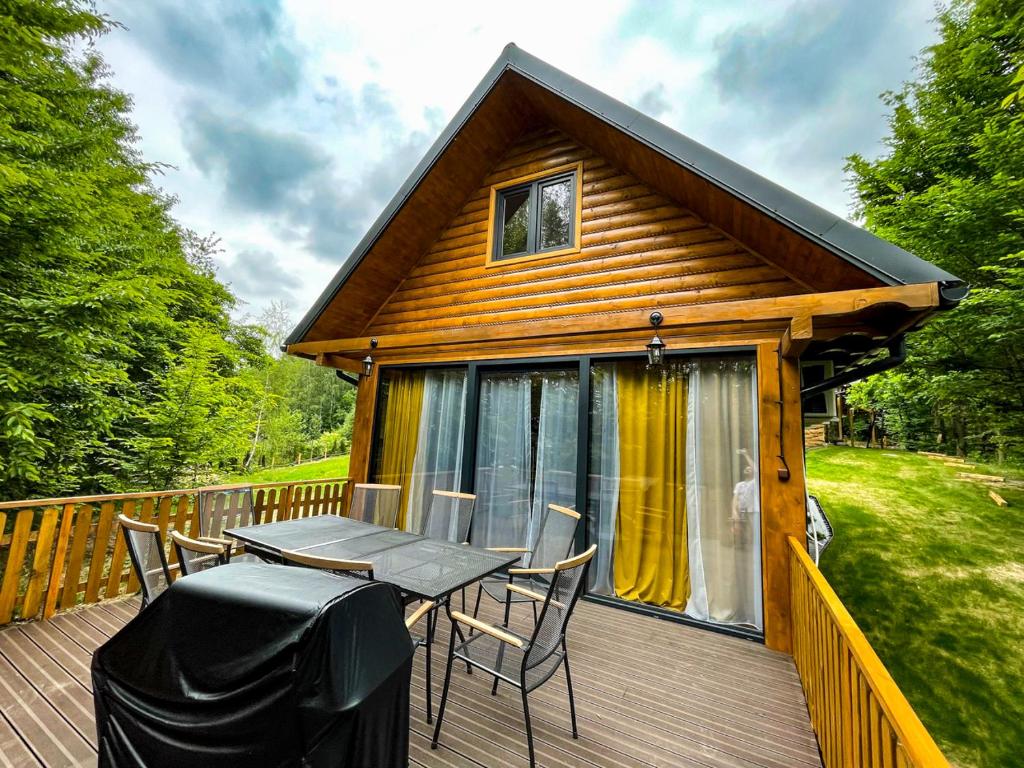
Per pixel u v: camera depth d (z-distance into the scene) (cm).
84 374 475
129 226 745
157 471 650
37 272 458
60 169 587
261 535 286
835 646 182
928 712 399
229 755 107
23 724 202
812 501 541
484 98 450
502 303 482
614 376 405
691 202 383
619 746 204
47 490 506
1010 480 805
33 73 509
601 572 384
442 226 539
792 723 225
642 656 290
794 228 288
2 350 411
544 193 489
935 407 987
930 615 507
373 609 128
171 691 117
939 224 660
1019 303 554
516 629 319
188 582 128
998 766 344
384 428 554
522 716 223
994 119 651
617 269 422
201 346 712
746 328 349
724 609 337
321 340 553
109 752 122
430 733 208
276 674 106
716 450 357
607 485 394
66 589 322
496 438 467
